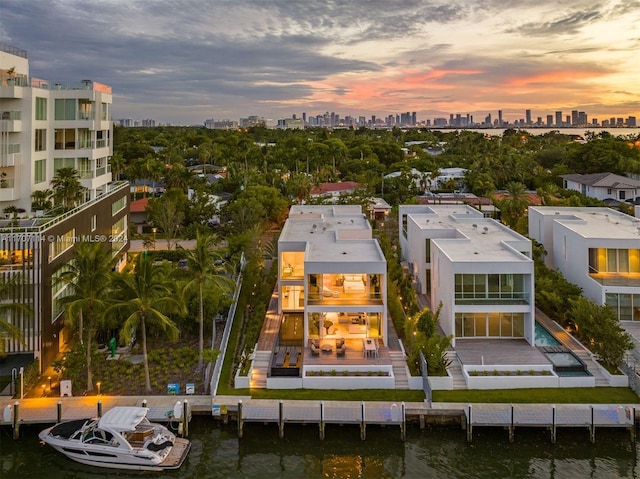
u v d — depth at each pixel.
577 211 55.19
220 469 25.86
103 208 48.25
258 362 34.69
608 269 42.19
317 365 32.47
